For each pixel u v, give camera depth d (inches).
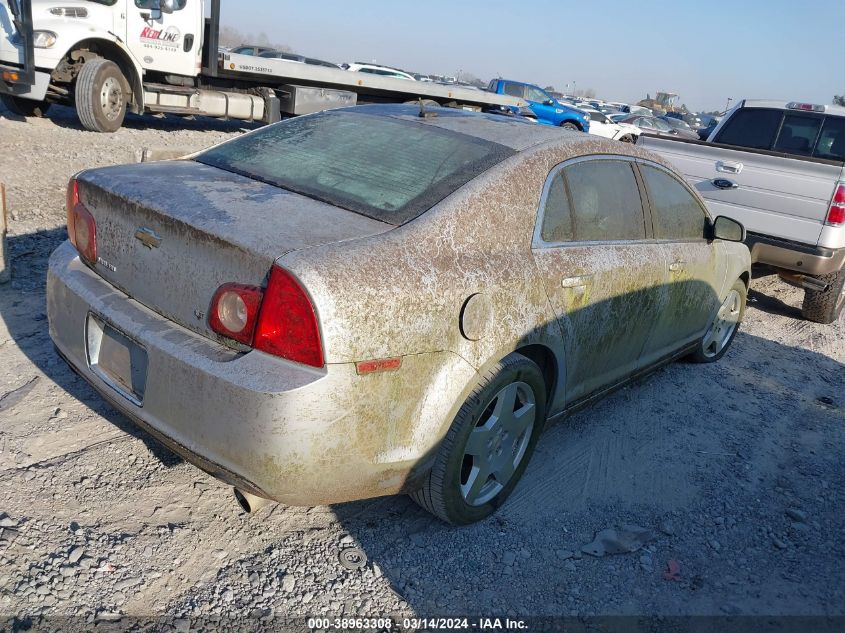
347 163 122.3
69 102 465.4
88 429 135.5
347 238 100.1
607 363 149.7
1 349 159.6
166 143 436.5
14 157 332.2
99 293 112.6
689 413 183.6
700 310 186.7
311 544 115.8
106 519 113.7
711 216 183.2
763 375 218.5
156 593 101.5
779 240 261.4
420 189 114.1
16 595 96.7
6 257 191.9
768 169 262.1
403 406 101.8
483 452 119.9
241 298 94.1
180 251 101.7
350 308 92.4
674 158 287.7
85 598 98.3
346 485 100.4
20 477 119.6
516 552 121.6
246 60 495.5
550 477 145.5
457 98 652.7
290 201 110.3
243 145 135.6
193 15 468.4
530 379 123.3
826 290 271.4
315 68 535.5
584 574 119.3
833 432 186.5
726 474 157.4
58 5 415.8
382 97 622.8
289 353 91.8
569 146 135.2
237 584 105.3
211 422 94.8
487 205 114.7
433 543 120.4
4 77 406.9
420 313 100.2
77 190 119.8
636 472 152.4
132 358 106.2
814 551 134.6
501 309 113.5
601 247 139.1
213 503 121.4
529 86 967.0
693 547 131.0
